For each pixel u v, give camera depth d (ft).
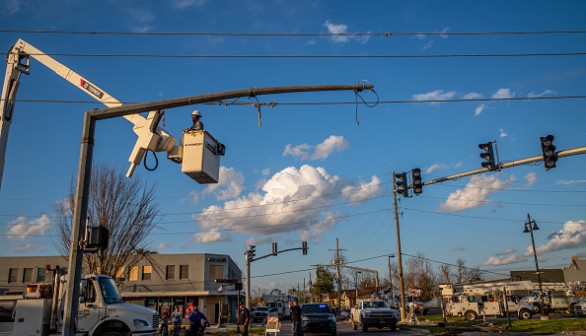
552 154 55.88
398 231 126.93
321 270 334.85
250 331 101.76
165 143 35.01
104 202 86.17
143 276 177.58
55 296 46.75
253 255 115.03
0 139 42.63
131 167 35.45
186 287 177.17
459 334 77.92
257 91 34.30
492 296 140.05
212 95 34.32
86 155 34.58
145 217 90.02
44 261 174.40
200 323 72.23
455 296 134.21
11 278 173.17
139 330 47.80
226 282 108.17
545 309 140.56
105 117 35.32
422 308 183.83
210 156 34.24
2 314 46.34
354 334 85.56
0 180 41.98
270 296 229.86
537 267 150.61
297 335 68.90
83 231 33.17
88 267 86.22
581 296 153.17
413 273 311.06
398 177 80.18
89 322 47.65
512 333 75.36
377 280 179.42
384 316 91.25
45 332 45.88
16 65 44.06
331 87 35.04
